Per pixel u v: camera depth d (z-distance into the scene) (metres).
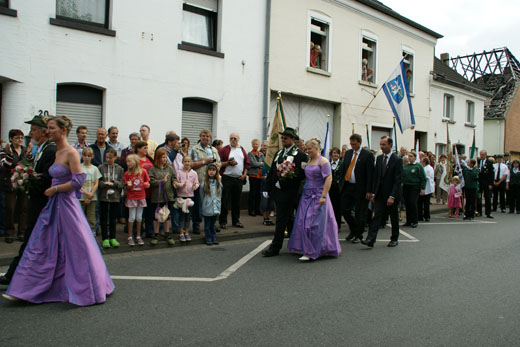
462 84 22.44
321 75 14.81
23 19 8.43
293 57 13.76
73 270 4.53
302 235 6.86
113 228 7.06
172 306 4.56
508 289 5.45
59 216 4.55
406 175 10.92
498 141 29.70
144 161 7.65
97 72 9.44
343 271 6.18
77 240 4.54
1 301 4.60
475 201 13.70
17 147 7.12
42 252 4.54
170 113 10.66
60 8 9.10
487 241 8.91
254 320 4.20
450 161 15.26
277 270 6.18
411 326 4.14
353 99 16.16
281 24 13.34
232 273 5.97
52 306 4.47
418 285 5.54
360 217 8.41
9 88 8.41
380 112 17.48
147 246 7.36
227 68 11.84
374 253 7.48
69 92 9.26
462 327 4.15
